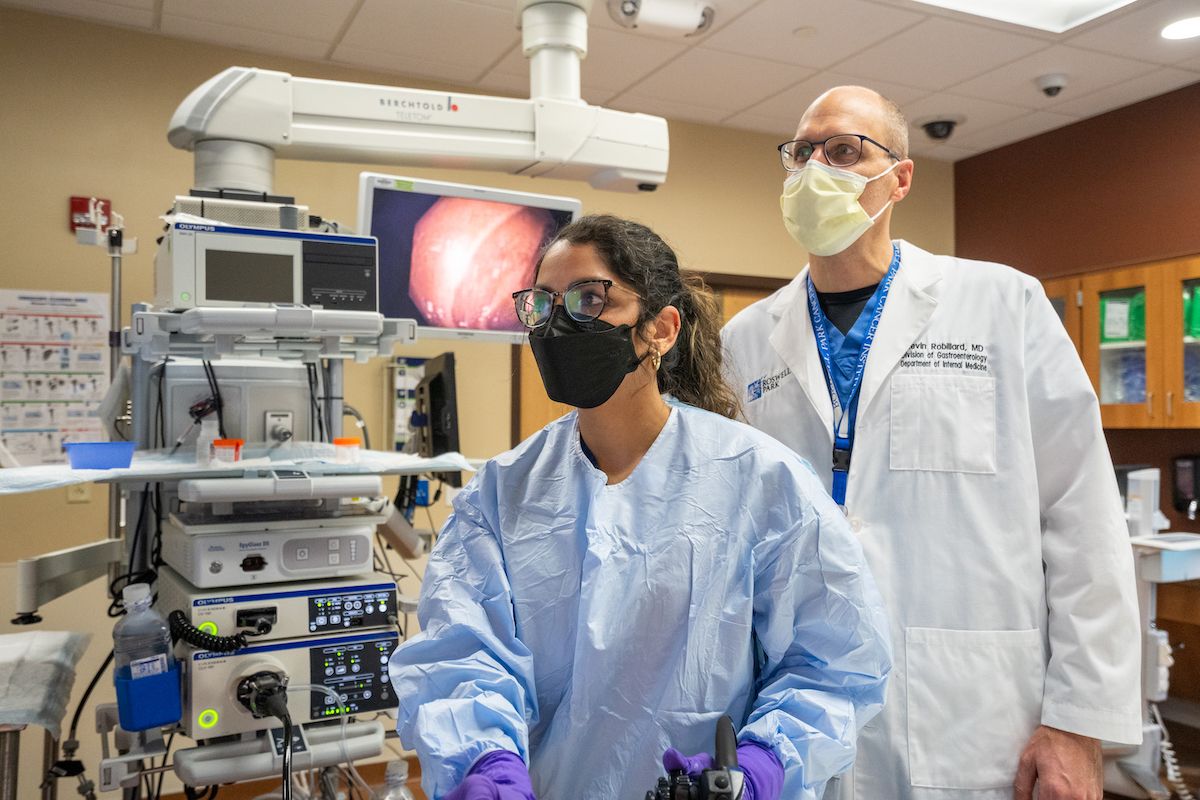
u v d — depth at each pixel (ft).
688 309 3.69
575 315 3.17
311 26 10.31
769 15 9.96
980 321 4.62
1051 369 4.49
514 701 3.11
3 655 6.09
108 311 10.37
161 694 4.86
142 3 9.75
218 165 6.50
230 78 6.44
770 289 14.37
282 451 6.14
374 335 5.62
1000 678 4.29
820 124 4.65
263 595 5.18
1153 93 12.55
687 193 13.64
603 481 3.34
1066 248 13.89
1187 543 9.71
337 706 5.23
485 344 12.38
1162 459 13.37
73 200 10.16
